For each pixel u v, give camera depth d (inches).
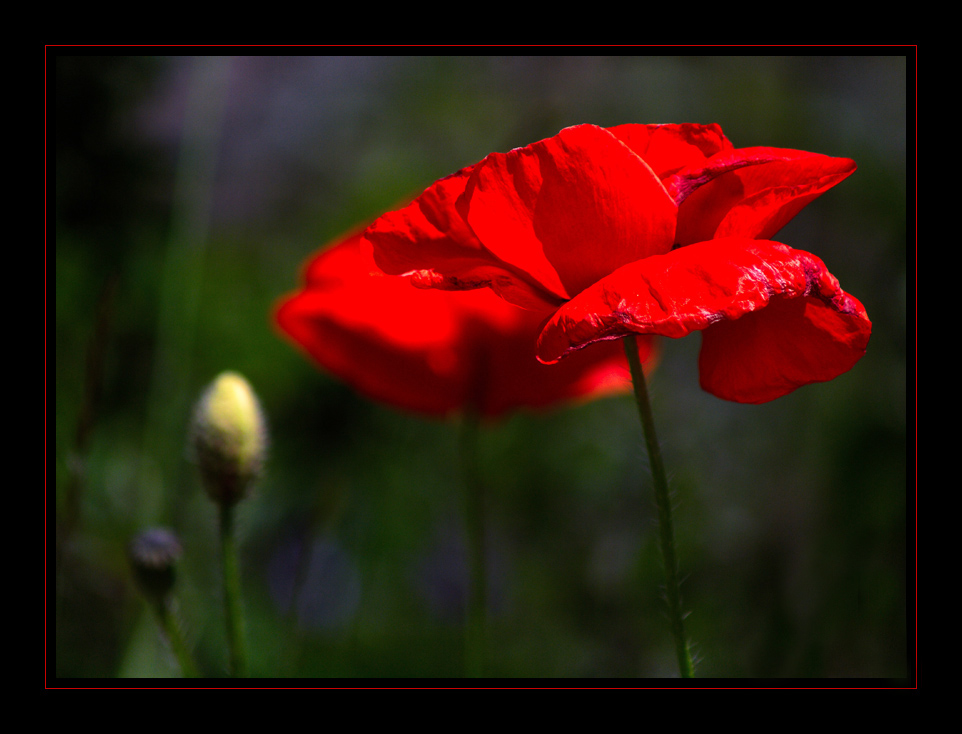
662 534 19.0
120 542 25.4
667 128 19.1
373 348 22.7
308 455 30.2
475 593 22.1
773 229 19.1
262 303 32.9
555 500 32.5
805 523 26.8
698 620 27.0
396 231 19.1
